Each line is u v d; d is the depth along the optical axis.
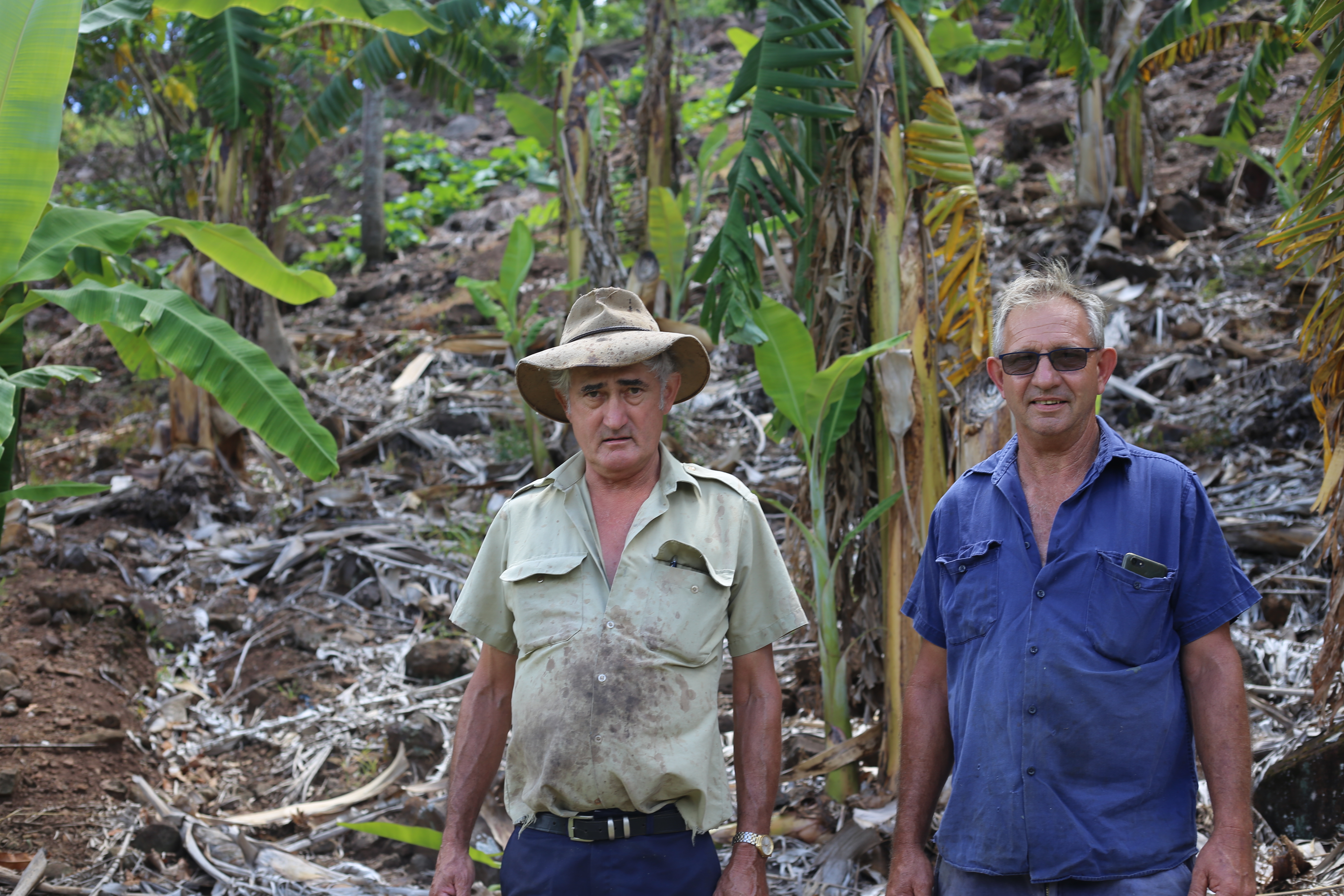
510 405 7.85
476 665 4.77
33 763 3.73
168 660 4.90
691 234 7.05
